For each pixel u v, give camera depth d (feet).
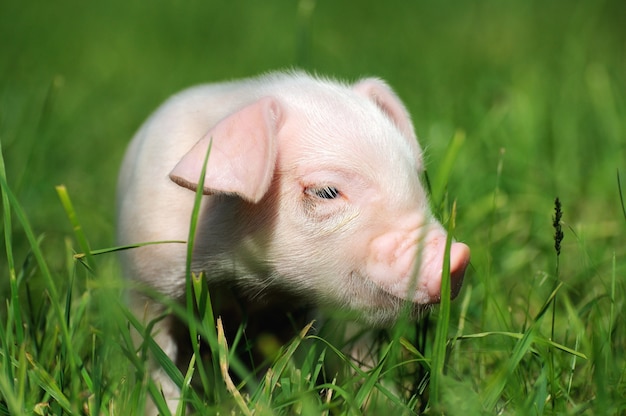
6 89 41.24
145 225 21.90
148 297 21.98
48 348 20.57
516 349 18.81
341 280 20.43
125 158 25.08
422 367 20.18
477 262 25.36
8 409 17.60
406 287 19.40
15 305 18.76
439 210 23.16
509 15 69.15
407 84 47.06
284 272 20.93
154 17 69.21
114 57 58.75
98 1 73.72
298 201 20.43
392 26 67.97
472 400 16.96
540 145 35.91
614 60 50.78
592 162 35.45
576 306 24.62
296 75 23.65
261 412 16.87
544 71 46.44
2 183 18.34
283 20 68.49
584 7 65.92
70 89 50.21
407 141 21.58
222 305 22.62
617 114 37.19
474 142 34.30
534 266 27.45
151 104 47.50
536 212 30.25
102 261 28.27
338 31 65.31
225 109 22.20
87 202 33.65
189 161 18.88
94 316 23.88
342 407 18.75
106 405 18.19
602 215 30.73
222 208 21.26
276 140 19.56
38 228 29.53
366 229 20.02
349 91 22.35
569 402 19.31
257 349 23.47
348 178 20.11
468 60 53.78
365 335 24.30
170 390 21.30
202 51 59.98
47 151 35.45
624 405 18.06
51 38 62.44
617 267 25.02
